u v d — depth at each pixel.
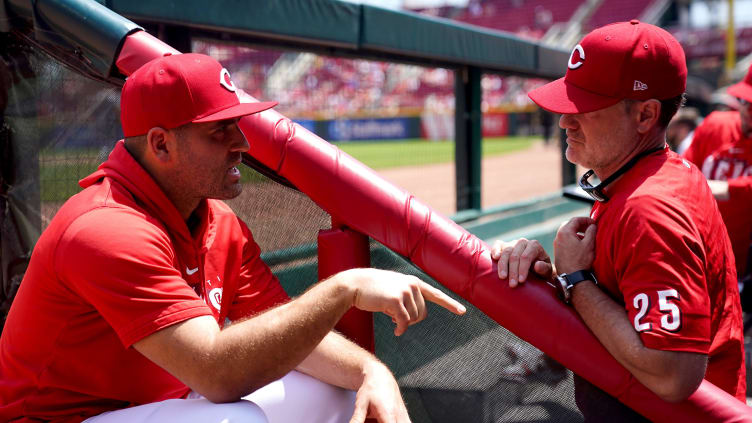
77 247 1.31
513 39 4.87
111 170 1.46
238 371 1.30
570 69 1.45
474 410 1.60
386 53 3.84
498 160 18.73
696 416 1.28
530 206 5.33
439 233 1.51
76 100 2.04
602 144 1.42
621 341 1.27
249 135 1.63
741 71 28.03
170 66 1.41
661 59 1.35
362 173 1.58
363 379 1.52
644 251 1.26
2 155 2.15
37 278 1.37
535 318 1.40
